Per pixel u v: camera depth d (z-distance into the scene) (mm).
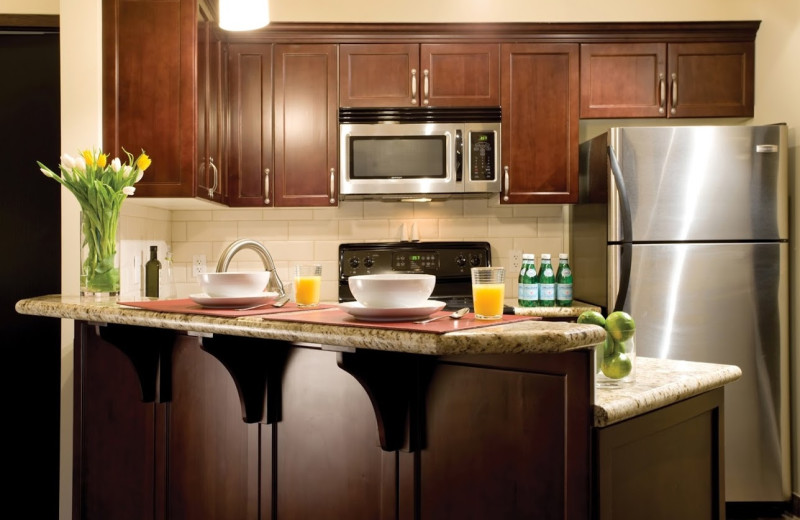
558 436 1217
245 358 1630
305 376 1636
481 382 1328
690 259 2986
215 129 3148
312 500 1622
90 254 2158
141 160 2254
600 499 1171
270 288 3406
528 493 1258
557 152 3406
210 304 1704
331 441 1584
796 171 3082
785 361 2988
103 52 2760
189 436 1870
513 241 3734
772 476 2990
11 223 2977
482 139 3383
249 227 3699
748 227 2982
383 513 1480
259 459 1712
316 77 3381
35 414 2955
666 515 1362
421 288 1314
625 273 2957
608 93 3412
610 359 1320
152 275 2619
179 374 1897
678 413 1393
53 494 2945
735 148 2986
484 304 1309
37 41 3010
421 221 3725
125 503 1996
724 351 2988
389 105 3381
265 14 2023
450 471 1377
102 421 2047
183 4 2750
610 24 3355
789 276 3107
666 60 3414
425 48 3387
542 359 1234
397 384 1430
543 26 3361
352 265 3604
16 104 2992
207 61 2955
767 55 3311
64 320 2801
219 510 1797
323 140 3387
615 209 3014
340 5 3537
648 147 3002
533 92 3400
